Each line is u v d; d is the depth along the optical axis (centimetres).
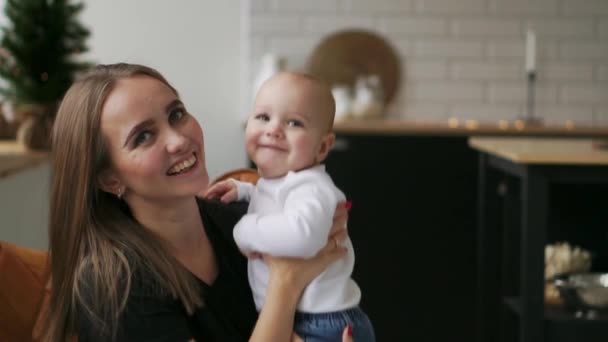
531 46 498
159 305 153
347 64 510
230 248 177
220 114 523
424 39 516
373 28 514
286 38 508
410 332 466
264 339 156
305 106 171
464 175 460
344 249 169
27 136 347
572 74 523
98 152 156
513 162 319
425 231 461
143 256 155
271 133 171
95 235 156
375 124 458
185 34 519
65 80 355
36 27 356
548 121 526
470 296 466
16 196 306
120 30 516
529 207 297
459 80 519
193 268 169
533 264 299
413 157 458
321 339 165
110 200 164
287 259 161
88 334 150
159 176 155
